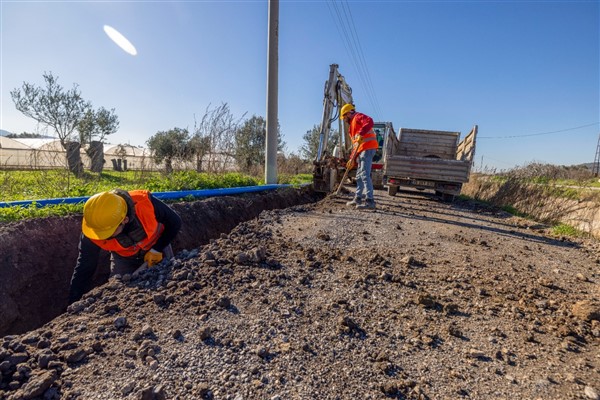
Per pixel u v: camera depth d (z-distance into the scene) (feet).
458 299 9.22
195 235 17.10
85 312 7.77
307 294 9.00
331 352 6.68
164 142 41.65
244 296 8.63
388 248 13.34
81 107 46.50
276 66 28.07
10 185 19.42
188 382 5.67
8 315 10.64
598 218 21.61
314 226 16.03
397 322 7.93
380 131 40.88
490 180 38.04
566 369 6.49
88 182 22.53
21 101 42.65
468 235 16.75
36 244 12.22
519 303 9.18
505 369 6.44
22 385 5.35
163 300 8.21
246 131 49.52
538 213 25.23
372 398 5.55
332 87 28.35
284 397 5.45
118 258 11.30
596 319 8.30
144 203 9.75
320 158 29.22
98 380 5.64
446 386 5.93
